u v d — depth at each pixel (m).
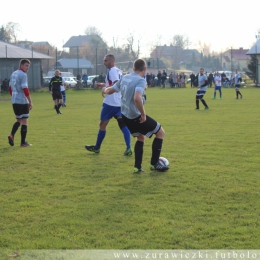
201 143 10.25
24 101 10.13
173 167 7.84
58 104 18.58
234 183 6.70
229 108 19.89
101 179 7.14
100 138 9.18
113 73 8.89
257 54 46.88
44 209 5.68
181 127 13.20
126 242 4.62
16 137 11.77
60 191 6.49
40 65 44.31
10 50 42.44
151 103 23.83
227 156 8.72
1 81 39.88
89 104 24.31
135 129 7.38
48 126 14.09
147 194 6.26
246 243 4.56
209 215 5.36
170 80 47.16
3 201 6.05
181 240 4.64
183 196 6.12
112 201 5.96
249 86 46.03
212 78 47.41
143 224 5.09
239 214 5.38
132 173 7.47
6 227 5.10
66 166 8.10
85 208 5.69
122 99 7.36
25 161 8.57
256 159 8.37
